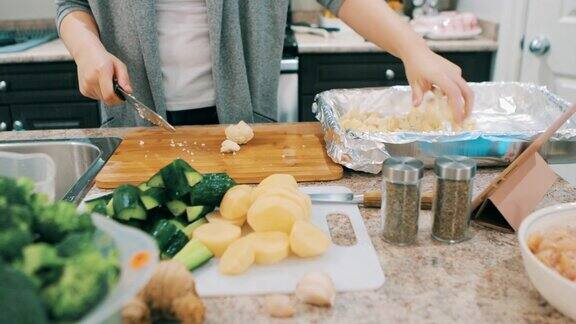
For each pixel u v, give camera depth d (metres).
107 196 0.84
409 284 0.68
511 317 0.61
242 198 0.79
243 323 0.61
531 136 1.05
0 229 0.42
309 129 1.31
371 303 0.64
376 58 2.23
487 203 0.83
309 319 0.61
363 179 1.04
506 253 0.75
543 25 2.11
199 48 1.37
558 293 0.57
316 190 0.98
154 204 0.77
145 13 1.28
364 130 1.19
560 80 2.12
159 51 1.35
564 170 1.99
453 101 1.07
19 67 2.13
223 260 0.70
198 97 1.41
